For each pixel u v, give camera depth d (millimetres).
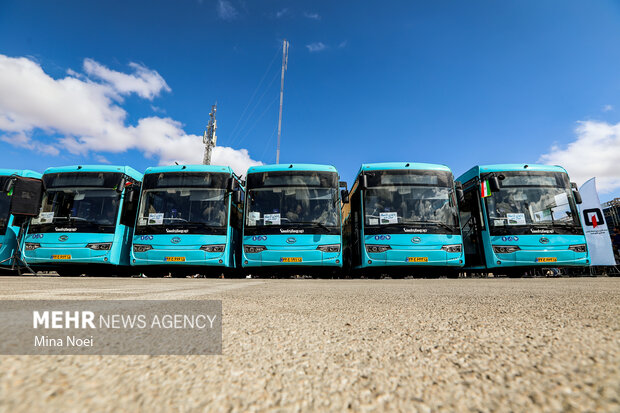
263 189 8461
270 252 7863
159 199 8367
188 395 557
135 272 9578
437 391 596
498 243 8320
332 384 636
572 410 496
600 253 11016
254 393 582
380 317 1532
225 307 1799
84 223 8258
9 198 8812
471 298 2436
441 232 7984
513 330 1164
